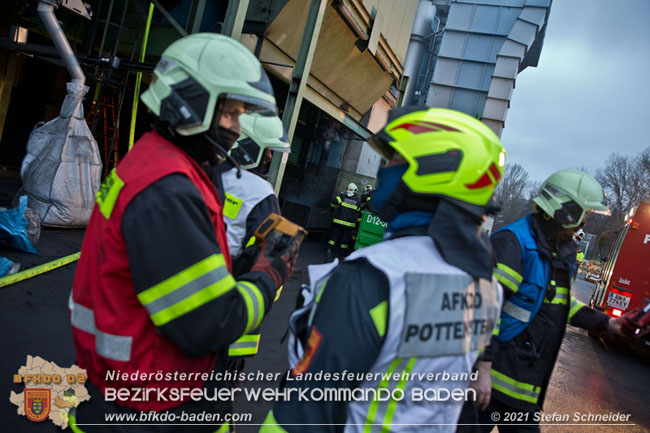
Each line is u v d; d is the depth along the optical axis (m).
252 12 5.98
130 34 7.70
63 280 4.06
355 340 0.88
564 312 2.03
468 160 1.01
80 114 5.33
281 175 5.76
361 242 8.64
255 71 1.18
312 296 1.06
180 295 0.98
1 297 3.44
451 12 19.95
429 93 20.61
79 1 5.47
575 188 1.94
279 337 4.20
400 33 9.28
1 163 8.24
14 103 8.17
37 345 2.88
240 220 2.21
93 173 5.52
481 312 1.11
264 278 1.21
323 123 11.47
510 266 1.90
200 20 6.35
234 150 2.26
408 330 0.90
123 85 6.59
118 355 1.04
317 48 7.07
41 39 8.14
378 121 10.64
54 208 5.27
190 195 1.02
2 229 4.29
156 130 1.19
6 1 7.01
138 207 0.99
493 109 19.61
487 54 19.72
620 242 8.01
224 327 1.01
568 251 2.02
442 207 1.02
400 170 1.11
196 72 1.08
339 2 6.57
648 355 6.53
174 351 1.08
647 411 4.60
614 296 7.69
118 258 1.03
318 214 10.58
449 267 1.02
